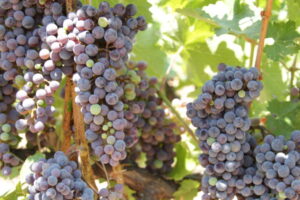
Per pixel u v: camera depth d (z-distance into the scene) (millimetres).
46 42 686
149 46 1118
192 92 1081
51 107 718
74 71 704
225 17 850
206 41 1029
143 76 877
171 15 1044
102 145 686
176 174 956
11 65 737
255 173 735
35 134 821
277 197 716
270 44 828
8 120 791
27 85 709
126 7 719
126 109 772
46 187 653
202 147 744
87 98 666
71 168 678
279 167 701
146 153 929
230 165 723
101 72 663
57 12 690
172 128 917
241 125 716
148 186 919
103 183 815
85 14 665
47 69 690
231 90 718
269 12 791
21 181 729
